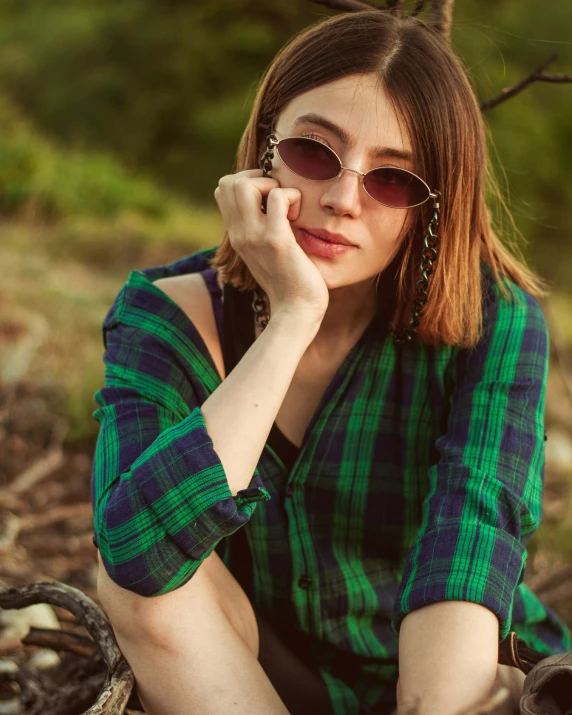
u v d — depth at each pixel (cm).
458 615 135
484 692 131
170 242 874
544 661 130
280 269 146
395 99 142
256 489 134
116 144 1761
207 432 137
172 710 137
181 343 157
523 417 153
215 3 1922
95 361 403
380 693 162
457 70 148
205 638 137
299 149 145
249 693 136
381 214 145
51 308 502
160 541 132
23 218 871
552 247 1623
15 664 190
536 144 1628
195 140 1791
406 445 161
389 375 159
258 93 158
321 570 160
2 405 366
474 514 143
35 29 1925
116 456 144
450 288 152
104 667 167
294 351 144
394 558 168
